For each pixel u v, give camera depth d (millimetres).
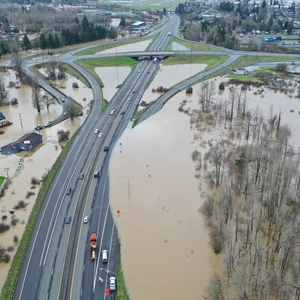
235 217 105062
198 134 165000
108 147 152375
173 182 128500
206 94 197750
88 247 100125
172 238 103438
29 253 97562
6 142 159875
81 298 85000
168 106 199250
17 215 112562
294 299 75562
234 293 80625
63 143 159000
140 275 91750
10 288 86812
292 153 135750
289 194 114812
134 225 108375
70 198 119938
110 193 122812
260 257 88188
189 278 90938
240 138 160375
